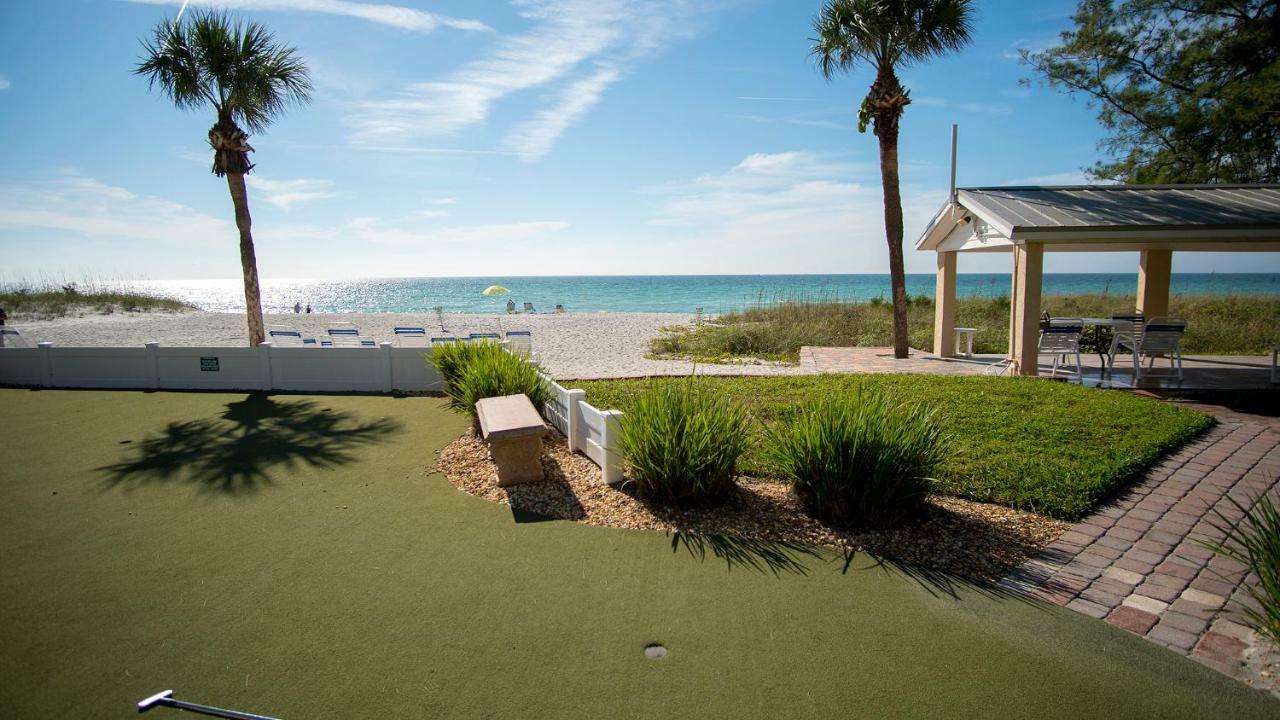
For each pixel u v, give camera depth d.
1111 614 3.64
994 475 5.69
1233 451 6.55
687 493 5.16
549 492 5.60
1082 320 11.43
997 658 3.22
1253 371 11.09
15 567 4.25
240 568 4.23
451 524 4.96
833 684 3.01
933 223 13.16
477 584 4.01
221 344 18.59
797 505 5.12
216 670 3.14
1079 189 11.55
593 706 2.86
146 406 9.30
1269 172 18.25
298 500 5.50
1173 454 6.49
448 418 8.50
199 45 10.85
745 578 4.07
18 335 14.98
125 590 3.94
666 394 5.64
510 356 8.52
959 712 2.82
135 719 2.80
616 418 5.68
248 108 11.44
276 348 10.51
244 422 8.30
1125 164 21.08
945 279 13.85
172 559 4.37
